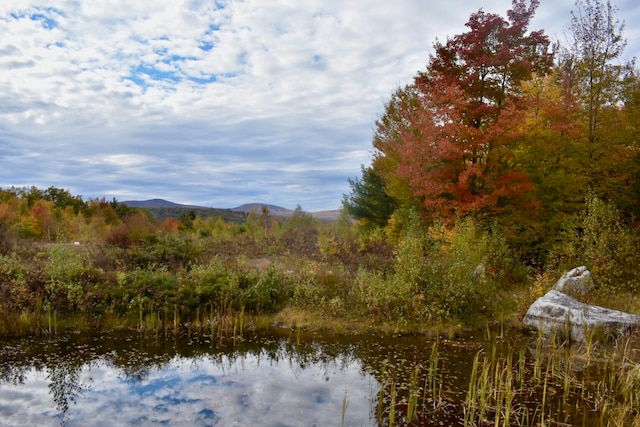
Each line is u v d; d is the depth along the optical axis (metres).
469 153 14.74
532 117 15.84
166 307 10.67
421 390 6.68
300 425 5.52
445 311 10.64
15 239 16.27
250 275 12.67
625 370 7.13
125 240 17.50
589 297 10.77
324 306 11.41
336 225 22.44
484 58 14.67
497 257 13.55
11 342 9.10
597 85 16.36
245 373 7.52
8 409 5.94
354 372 7.58
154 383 7.01
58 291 10.69
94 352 8.59
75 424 5.50
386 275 12.54
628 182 16.38
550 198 15.66
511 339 9.43
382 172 19.86
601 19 16.53
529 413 5.83
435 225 14.53
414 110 17.47
